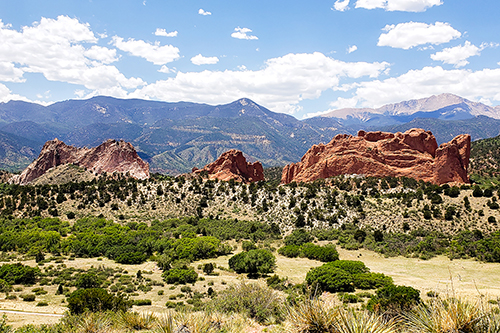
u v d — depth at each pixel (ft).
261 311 87.51
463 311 34.63
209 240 269.23
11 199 412.98
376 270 203.62
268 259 203.10
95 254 257.55
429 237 256.73
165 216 377.71
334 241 282.77
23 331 81.61
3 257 241.14
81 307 118.73
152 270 217.56
